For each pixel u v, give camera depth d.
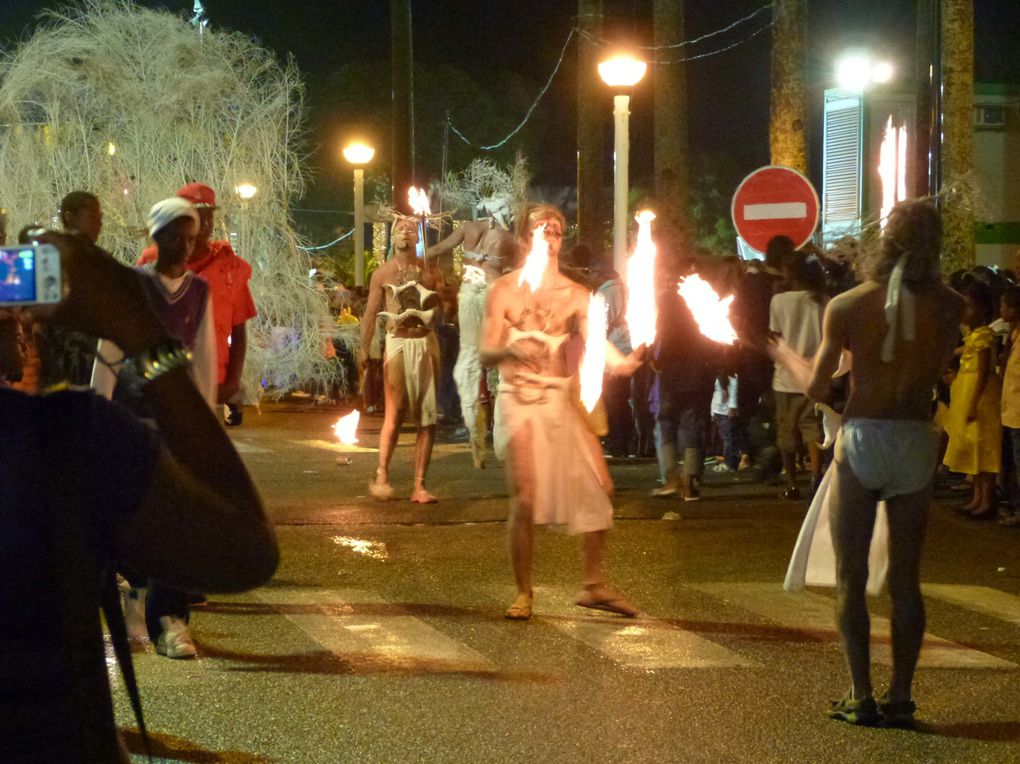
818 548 5.82
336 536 9.39
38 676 1.92
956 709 5.64
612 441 14.29
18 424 1.92
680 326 10.91
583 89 23.48
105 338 1.98
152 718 5.37
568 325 6.86
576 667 6.16
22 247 1.83
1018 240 28.00
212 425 2.05
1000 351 10.88
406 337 10.77
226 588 2.10
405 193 21.67
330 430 17.41
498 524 9.88
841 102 25.55
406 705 5.57
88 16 16.58
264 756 4.96
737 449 12.83
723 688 5.87
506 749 5.05
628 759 4.96
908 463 5.25
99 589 2.00
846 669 6.21
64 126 16.45
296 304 18.83
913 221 5.25
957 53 17.81
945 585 8.11
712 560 8.68
